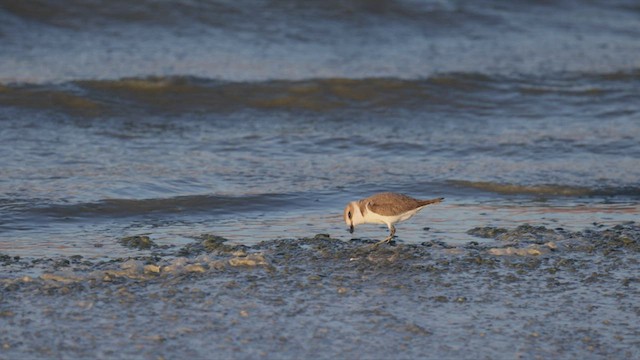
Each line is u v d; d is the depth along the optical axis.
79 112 36.31
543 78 44.03
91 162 30.12
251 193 27.48
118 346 16.20
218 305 18.19
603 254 21.92
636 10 59.03
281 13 48.97
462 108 39.91
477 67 44.81
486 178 29.80
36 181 27.62
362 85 40.56
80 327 16.97
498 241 23.11
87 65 40.69
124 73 39.81
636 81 44.53
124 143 32.94
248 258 20.77
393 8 51.47
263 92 39.38
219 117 37.38
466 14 53.19
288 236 23.62
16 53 41.69
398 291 19.20
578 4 58.62
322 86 40.09
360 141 34.38
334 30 48.69
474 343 16.61
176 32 46.09
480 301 18.69
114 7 46.53
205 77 39.94
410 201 22.33
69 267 20.28
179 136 34.31
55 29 44.44
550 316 17.91
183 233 23.78
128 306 18.02
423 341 16.67
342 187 28.59
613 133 36.06
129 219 25.16
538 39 51.62
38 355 15.77
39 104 36.28
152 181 28.22
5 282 18.97
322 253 21.58
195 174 29.28
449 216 25.80
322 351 16.19
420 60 45.59
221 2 48.56
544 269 20.75
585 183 29.50
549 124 37.75
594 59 48.25
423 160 32.09
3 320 17.14
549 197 28.31
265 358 15.87
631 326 17.44
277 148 33.09
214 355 15.93
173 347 16.20
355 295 18.92
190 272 20.00
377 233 23.97
